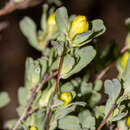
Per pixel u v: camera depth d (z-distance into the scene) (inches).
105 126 7.9
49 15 10.1
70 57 7.3
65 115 7.9
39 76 8.2
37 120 7.7
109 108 7.3
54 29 9.7
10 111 18.1
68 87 7.9
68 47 7.4
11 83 18.8
